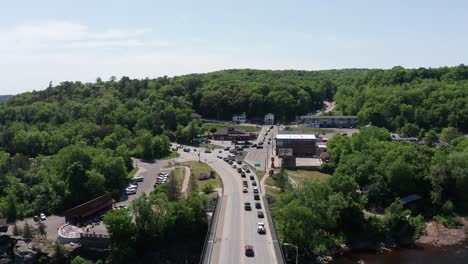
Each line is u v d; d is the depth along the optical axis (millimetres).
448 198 180625
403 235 152000
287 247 122625
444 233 158875
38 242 137000
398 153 190000
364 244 145125
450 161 183250
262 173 196500
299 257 125188
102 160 188500
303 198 138000
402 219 154500
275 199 155125
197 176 191000
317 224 131875
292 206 125750
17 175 184125
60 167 186000
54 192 171500
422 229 159625
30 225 149625
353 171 185125
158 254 132875
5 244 136250
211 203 152250
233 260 103062
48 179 179375
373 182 177750
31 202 169875
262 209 143250
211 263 101438
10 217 158750
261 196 159000
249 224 128875
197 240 137875
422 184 182250
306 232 124750
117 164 189250
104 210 165125
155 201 140375
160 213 137000
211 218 131250
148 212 134750
